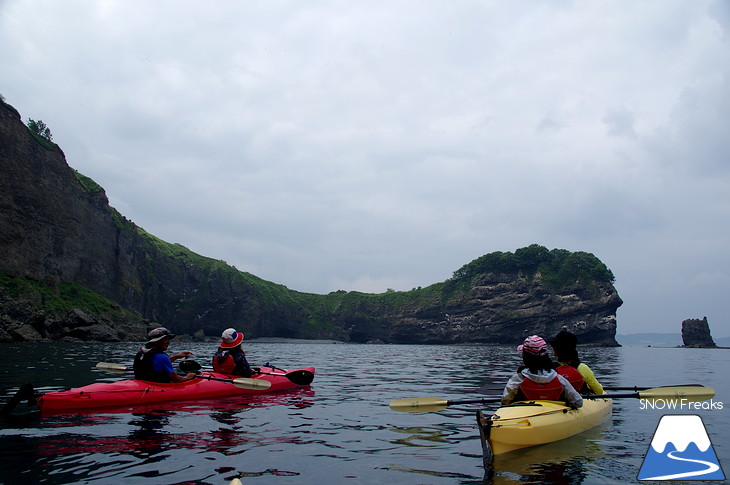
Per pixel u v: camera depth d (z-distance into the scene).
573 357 7.02
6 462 4.66
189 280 115.19
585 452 5.29
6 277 53.78
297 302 155.38
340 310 154.75
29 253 58.59
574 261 115.62
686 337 117.38
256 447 5.43
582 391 7.14
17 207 57.75
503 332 117.50
